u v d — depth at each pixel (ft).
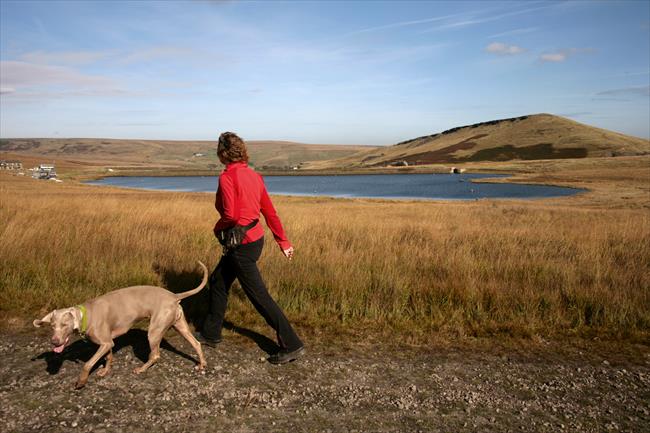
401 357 13.24
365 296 18.03
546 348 14.07
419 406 10.37
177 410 9.93
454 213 64.08
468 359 13.19
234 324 15.55
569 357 13.42
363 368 12.42
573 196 147.95
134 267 19.86
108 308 11.18
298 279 19.03
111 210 37.93
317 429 9.30
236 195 12.33
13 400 10.20
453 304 17.57
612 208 97.19
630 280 19.25
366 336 14.82
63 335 10.27
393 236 30.50
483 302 17.46
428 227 37.06
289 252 13.46
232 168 12.49
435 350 13.82
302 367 12.40
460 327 15.40
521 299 17.40
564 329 15.60
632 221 42.91
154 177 535.19
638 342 14.52
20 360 12.41
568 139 627.05
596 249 25.63
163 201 49.19
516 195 181.47
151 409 9.95
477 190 221.87
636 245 27.43
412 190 236.63
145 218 33.78
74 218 32.81
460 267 21.22
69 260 20.77
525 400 10.78
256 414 9.85
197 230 30.27
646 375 12.24
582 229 37.42
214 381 11.42
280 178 497.05
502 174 378.12
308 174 577.02
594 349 14.02
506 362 13.01
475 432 9.34
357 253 23.80
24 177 205.57
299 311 16.89
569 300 17.54
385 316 16.53
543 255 24.75
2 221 29.22
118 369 11.96
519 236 32.37
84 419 9.48
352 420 9.70
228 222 12.51
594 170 327.26
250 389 11.02
